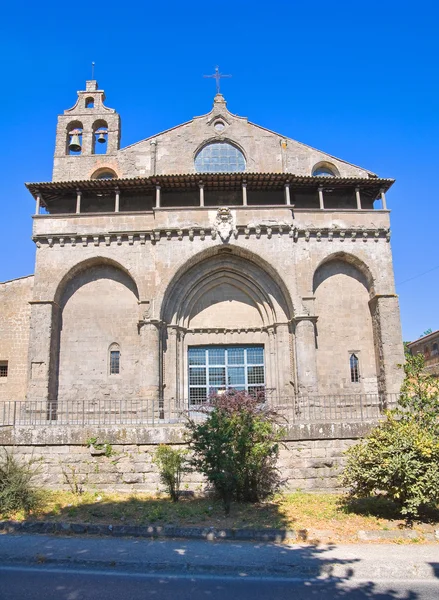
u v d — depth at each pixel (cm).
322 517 1298
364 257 2692
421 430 1326
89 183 2691
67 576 898
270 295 2731
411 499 1216
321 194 2775
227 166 3075
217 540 1122
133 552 1018
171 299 2691
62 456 1620
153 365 2494
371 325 2711
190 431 1600
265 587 852
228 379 2753
